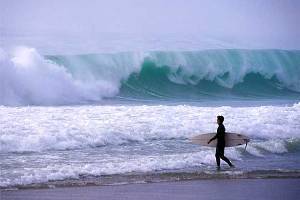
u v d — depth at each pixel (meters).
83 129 70.06
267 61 192.50
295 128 80.62
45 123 73.12
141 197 44.41
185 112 88.69
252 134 76.69
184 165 57.62
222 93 174.88
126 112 86.50
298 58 197.38
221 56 182.12
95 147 65.06
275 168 57.59
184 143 69.38
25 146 61.94
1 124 70.62
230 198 44.56
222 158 57.75
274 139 75.62
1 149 60.41
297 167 58.22
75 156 59.38
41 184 47.75
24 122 73.19
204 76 175.50
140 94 158.62
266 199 44.44
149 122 77.81
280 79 192.00
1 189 45.66
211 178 52.06
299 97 174.75
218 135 58.12
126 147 65.75
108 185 48.22
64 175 50.78
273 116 88.19
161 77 166.50
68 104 130.00
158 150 64.62
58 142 64.31
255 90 183.12
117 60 161.25
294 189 48.09
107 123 75.19
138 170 54.44
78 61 157.50
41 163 55.25
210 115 86.50
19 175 50.00
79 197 44.00
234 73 183.38
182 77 170.75
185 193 46.00
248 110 94.44
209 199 44.16
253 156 64.19
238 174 53.97
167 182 49.97
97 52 163.62
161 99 153.12
